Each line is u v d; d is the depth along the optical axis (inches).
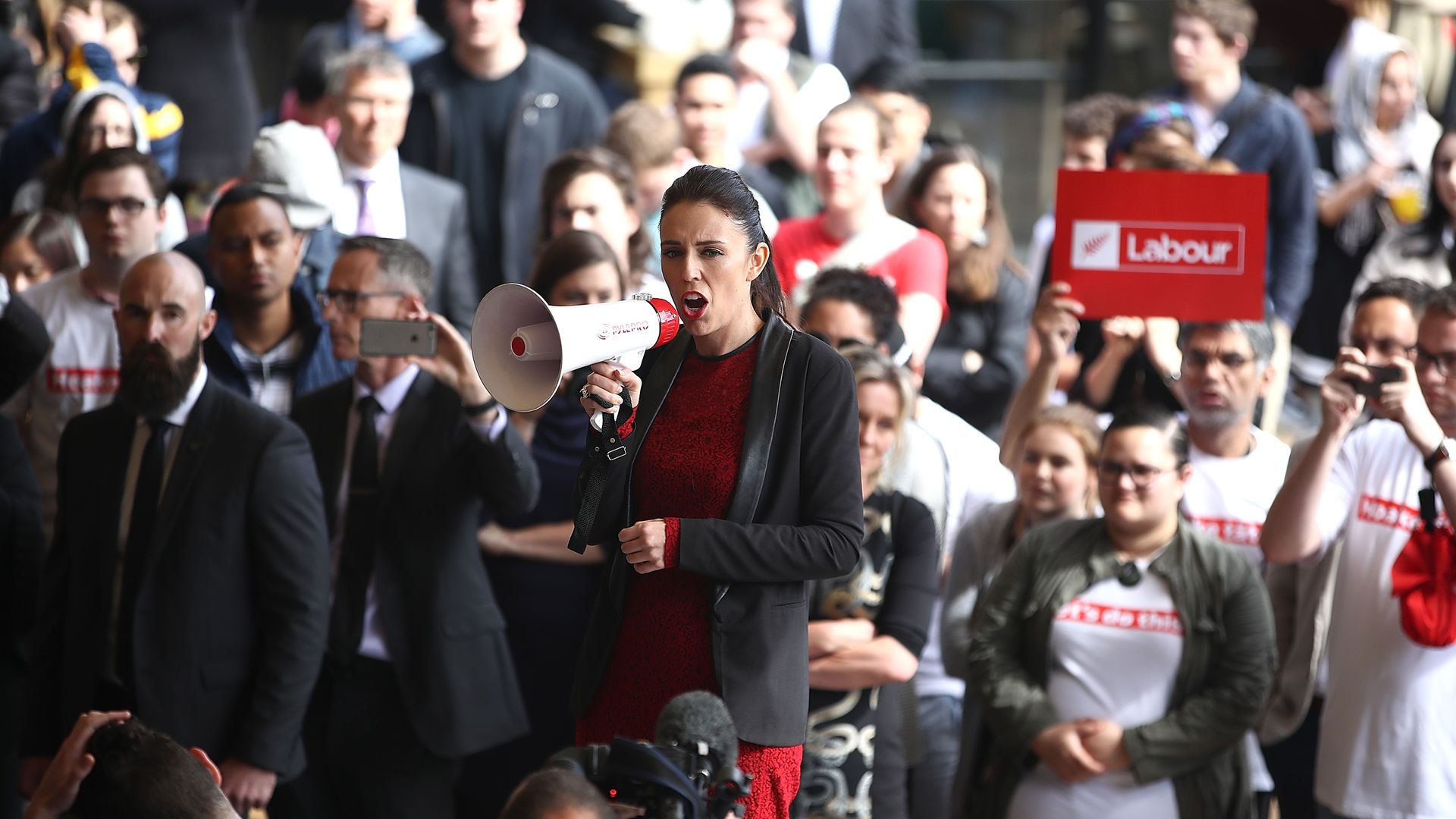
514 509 669.3
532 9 1327.5
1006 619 640.4
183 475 627.8
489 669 680.4
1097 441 681.6
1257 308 694.5
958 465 744.3
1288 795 712.4
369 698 668.1
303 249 792.3
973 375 949.2
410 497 671.1
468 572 680.4
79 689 629.0
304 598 631.2
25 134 1038.4
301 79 1031.0
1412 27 1406.3
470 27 1011.9
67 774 430.9
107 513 632.4
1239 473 706.2
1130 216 701.9
